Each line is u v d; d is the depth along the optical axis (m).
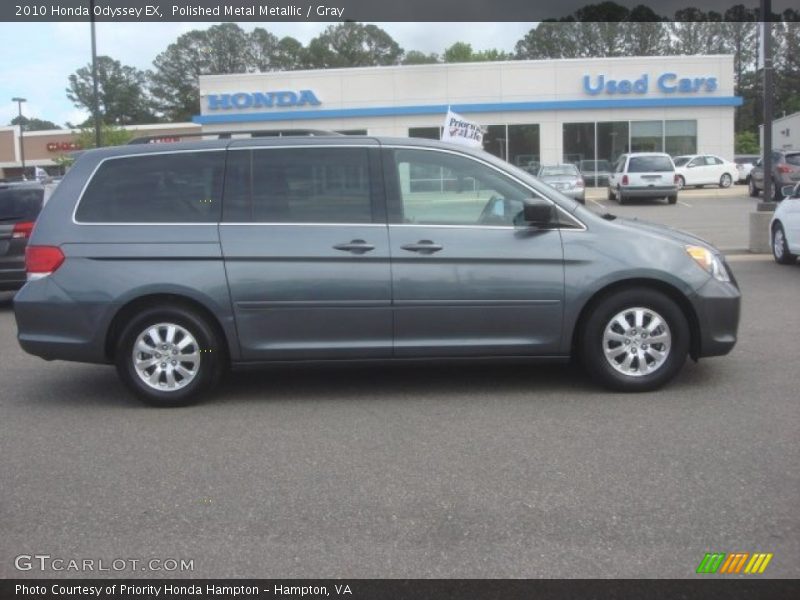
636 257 5.84
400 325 5.89
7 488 4.53
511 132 34.88
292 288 5.84
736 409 5.58
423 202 5.96
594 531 3.84
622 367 6.01
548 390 6.19
